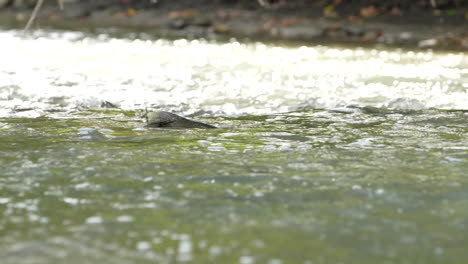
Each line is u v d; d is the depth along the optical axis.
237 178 10.50
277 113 17.52
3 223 8.42
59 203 9.24
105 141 13.43
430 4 47.53
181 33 45.06
